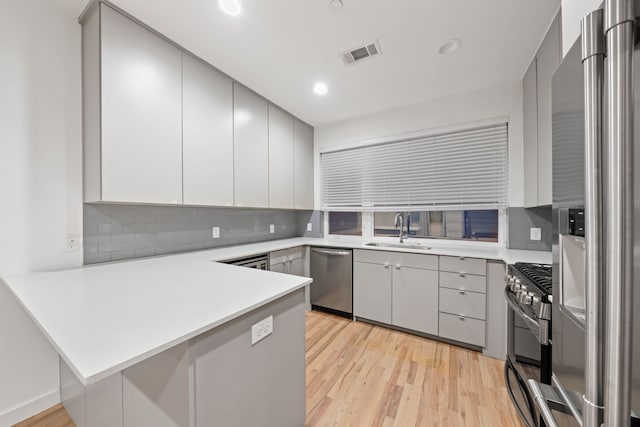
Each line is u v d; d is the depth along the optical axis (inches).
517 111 95.1
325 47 76.4
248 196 102.4
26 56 59.4
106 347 27.0
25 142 59.5
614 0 17.4
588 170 19.7
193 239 98.2
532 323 50.3
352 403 62.9
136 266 68.0
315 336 97.4
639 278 17.8
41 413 60.4
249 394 40.5
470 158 105.1
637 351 18.4
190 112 80.2
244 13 63.4
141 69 67.7
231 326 37.4
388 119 122.3
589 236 19.6
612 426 17.6
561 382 30.0
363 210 131.6
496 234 105.0
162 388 34.0
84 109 67.2
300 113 126.8
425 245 113.9
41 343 61.2
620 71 17.1
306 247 126.2
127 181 65.6
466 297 87.9
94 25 62.4
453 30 68.9
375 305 106.1
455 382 70.6
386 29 68.7
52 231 63.4
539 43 73.9
